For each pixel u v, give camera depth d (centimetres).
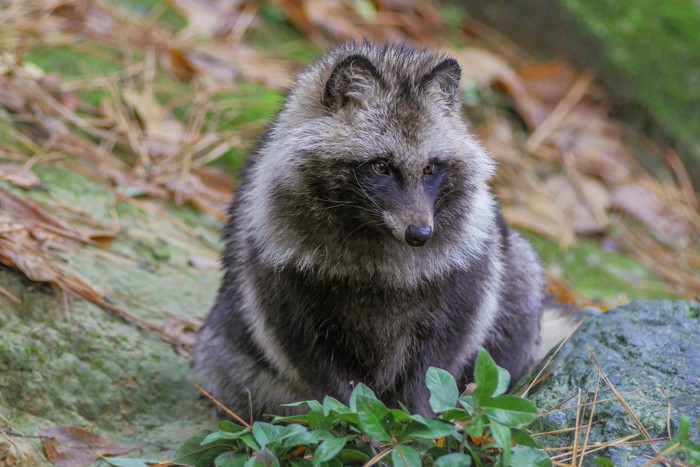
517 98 1638
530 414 671
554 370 862
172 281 1115
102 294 1038
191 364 995
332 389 869
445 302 858
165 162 1295
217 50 1540
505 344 957
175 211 1240
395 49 898
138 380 976
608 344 860
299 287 848
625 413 775
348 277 841
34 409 918
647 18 1752
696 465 659
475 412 680
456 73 868
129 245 1138
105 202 1188
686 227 1560
